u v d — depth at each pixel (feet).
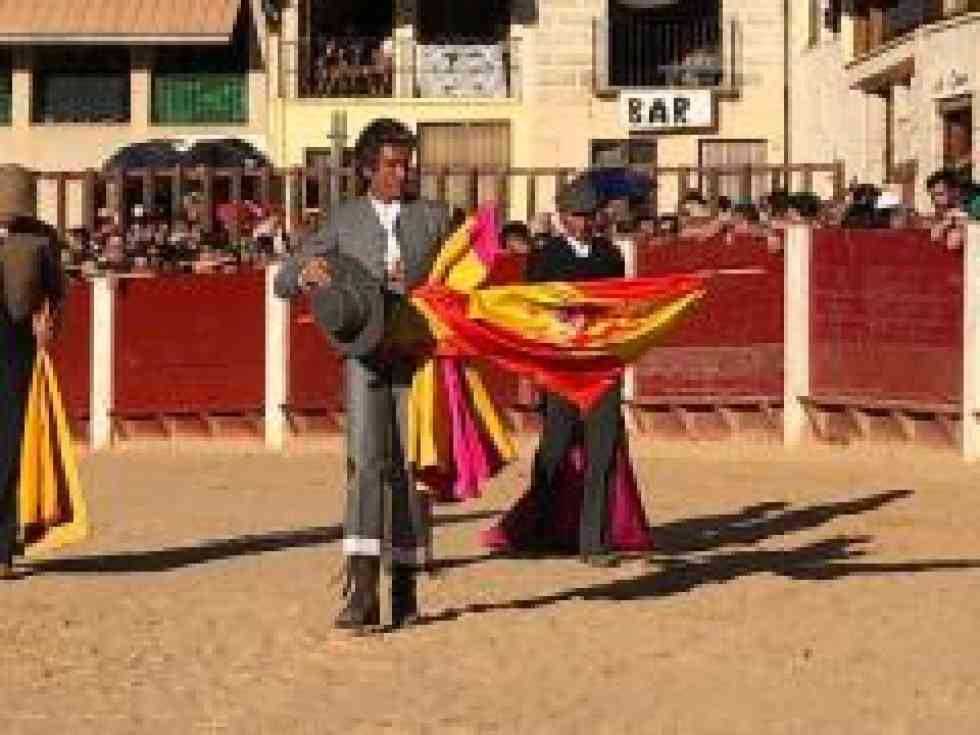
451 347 29.17
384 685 25.86
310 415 68.90
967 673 25.95
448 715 24.11
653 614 30.32
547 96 123.75
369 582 29.27
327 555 38.14
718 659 27.02
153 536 41.65
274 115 123.75
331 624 30.09
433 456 28.71
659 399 62.34
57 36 120.57
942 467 53.47
